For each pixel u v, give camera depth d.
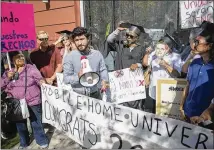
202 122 2.96
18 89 4.11
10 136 4.84
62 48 5.38
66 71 3.65
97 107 3.36
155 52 4.20
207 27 3.10
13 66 4.47
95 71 3.61
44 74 4.85
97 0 6.35
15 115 4.11
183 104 3.32
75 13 6.55
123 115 3.12
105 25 6.36
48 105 3.99
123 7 6.26
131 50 4.52
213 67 3.02
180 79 3.60
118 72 4.47
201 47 3.04
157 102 3.75
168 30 5.86
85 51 3.62
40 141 4.30
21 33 4.23
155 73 4.14
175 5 5.92
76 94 3.59
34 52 4.87
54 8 6.94
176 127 2.73
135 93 4.46
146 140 2.95
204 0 5.13
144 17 6.20
